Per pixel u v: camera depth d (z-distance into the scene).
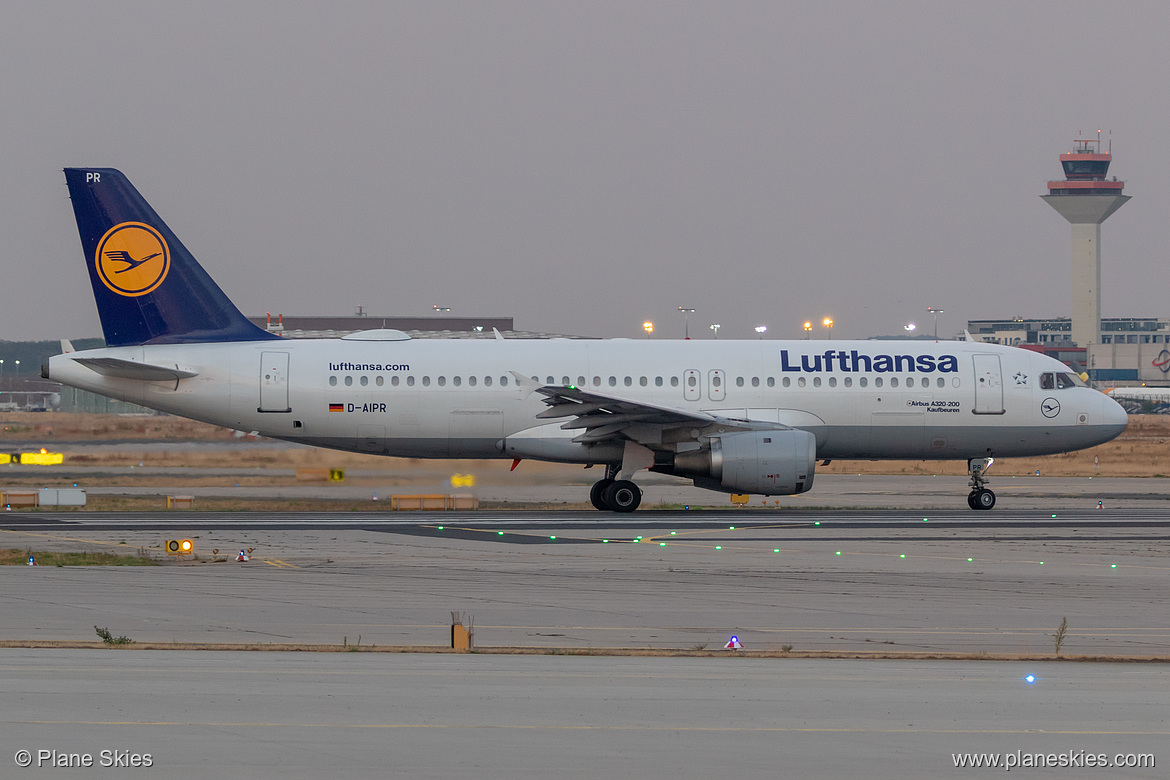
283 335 172.12
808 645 64.06
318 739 43.31
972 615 74.38
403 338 161.00
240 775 39.09
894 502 174.88
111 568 93.56
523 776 39.41
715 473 149.25
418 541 115.19
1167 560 102.81
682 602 78.56
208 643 62.22
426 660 58.22
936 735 45.19
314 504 162.12
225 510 154.50
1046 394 163.12
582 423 150.12
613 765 40.75
